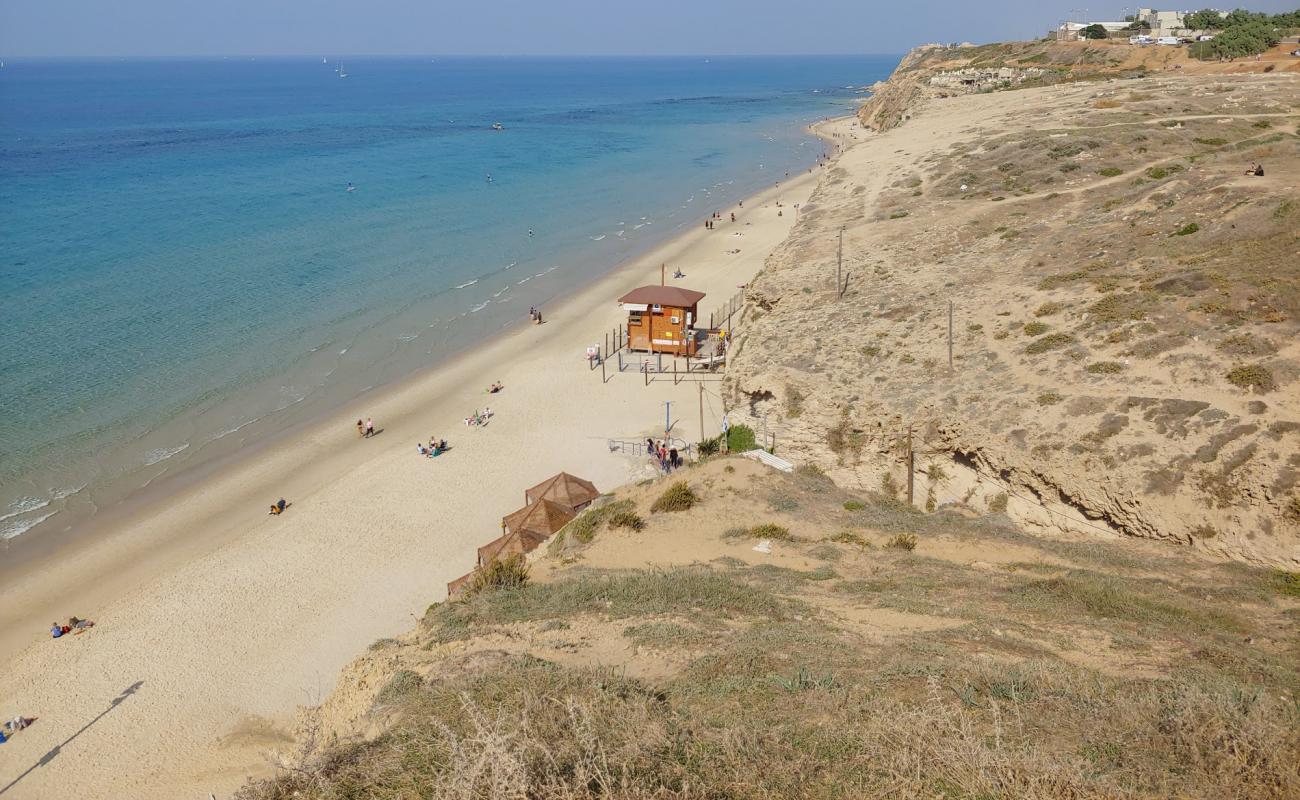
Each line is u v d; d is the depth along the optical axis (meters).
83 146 134.38
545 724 9.72
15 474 36.38
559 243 77.31
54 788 21.83
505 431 41.88
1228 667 12.97
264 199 92.44
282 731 23.45
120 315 54.59
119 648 27.09
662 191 102.69
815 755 9.34
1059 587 18.27
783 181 109.25
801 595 18.39
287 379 47.12
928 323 34.97
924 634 14.66
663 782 8.38
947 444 28.30
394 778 9.07
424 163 121.25
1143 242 38.03
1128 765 8.84
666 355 50.75
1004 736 9.66
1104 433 25.09
